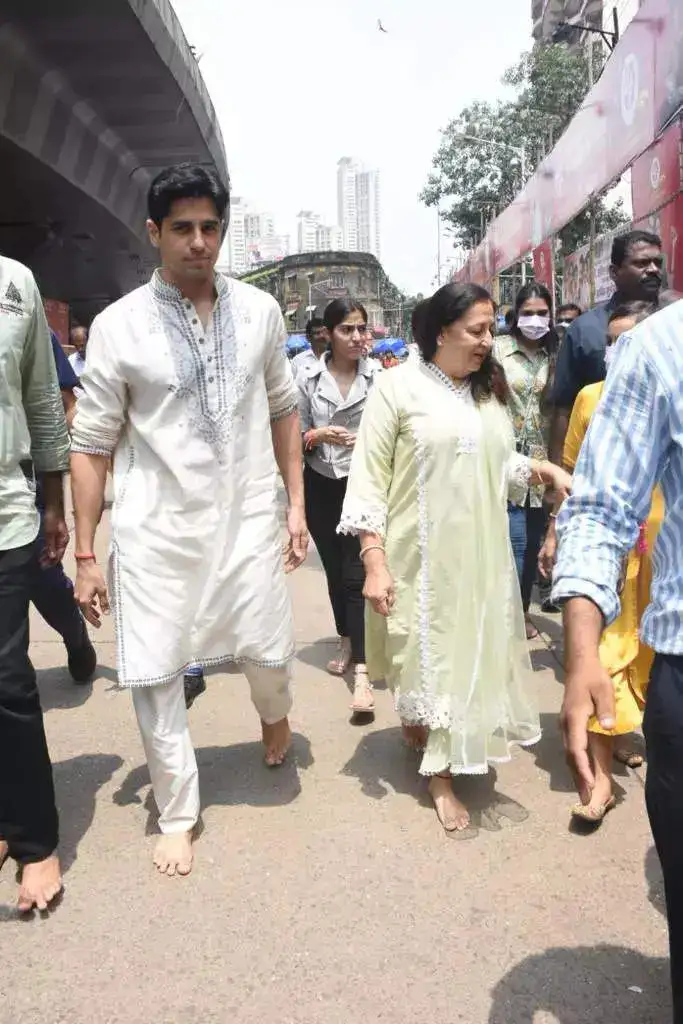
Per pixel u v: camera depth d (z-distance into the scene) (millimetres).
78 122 14633
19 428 2482
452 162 31047
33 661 4484
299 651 4703
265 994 2094
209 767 3305
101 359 2619
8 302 2443
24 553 2467
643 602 2885
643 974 2150
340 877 2570
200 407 2664
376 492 2930
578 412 3346
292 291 59781
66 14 10656
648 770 1556
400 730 3648
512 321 4738
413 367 2961
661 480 1519
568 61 24266
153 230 2613
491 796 3068
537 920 2357
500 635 2898
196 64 14453
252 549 2820
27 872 2473
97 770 3293
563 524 1537
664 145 6934
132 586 2666
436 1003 2055
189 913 2412
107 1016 2033
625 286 3777
